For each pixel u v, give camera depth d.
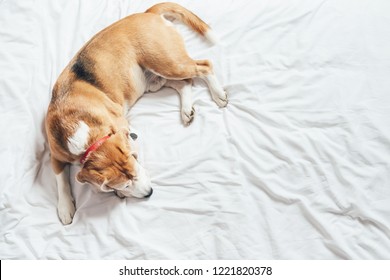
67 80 1.83
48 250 1.69
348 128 1.84
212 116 1.95
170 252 1.66
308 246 1.62
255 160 1.80
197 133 1.92
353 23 2.14
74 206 1.81
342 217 1.67
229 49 2.13
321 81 1.99
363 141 1.81
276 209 1.71
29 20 2.26
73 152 1.71
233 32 2.16
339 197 1.69
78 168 1.89
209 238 1.68
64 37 2.22
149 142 1.91
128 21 2.00
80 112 1.74
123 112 1.96
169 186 1.80
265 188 1.74
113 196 1.79
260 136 1.86
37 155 1.91
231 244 1.65
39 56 2.16
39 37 2.22
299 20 2.18
